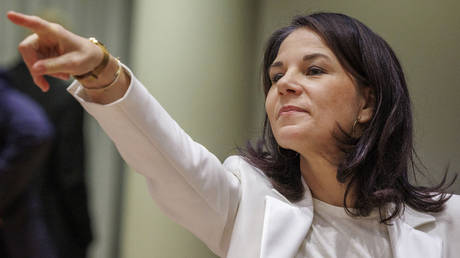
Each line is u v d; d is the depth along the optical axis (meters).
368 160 2.88
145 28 7.65
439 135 7.07
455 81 7.16
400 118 2.95
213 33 7.38
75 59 2.12
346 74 2.82
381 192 2.79
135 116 2.36
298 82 2.76
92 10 8.36
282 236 2.69
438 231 2.89
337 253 2.77
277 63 2.90
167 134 2.48
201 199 2.61
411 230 2.81
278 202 2.78
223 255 2.84
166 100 7.31
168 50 7.39
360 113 2.88
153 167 2.49
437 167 6.97
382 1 7.68
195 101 7.28
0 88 4.84
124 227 7.86
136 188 7.69
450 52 7.26
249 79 7.58
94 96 2.36
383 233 2.85
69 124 5.30
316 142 2.74
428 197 3.01
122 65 2.37
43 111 5.18
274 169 2.98
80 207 5.34
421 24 7.47
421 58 7.40
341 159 2.81
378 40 3.00
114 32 8.45
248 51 7.55
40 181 5.08
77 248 5.36
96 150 8.23
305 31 2.91
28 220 4.97
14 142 4.74
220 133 7.33
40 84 2.10
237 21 7.49
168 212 2.68
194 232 2.77
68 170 5.25
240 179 2.88
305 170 2.93
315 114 2.72
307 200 2.86
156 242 7.45
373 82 2.89
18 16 2.01
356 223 2.86
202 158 2.62
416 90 7.27
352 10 7.75
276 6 7.70
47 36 2.08
